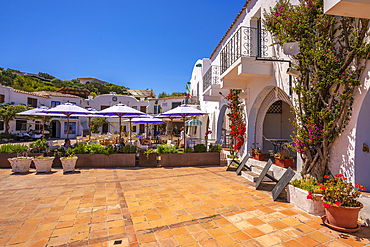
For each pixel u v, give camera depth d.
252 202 4.77
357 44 3.79
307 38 5.04
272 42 6.86
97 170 8.23
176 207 4.50
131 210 4.34
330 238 3.21
